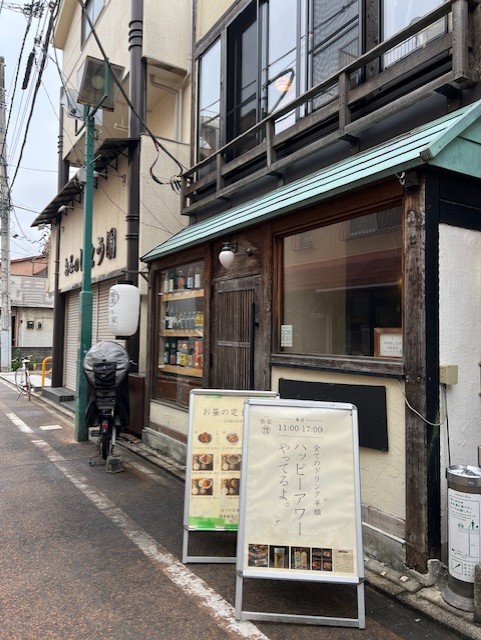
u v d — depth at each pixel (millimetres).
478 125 3596
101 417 6367
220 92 7484
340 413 3260
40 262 34406
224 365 5801
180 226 8867
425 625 2932
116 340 9484
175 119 9312
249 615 2965
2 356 20469
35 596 3189
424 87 3895
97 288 10820
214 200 6934
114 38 9883
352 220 4262
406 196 3529
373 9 4766
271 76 6312
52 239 14367
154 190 8664
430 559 3320
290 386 4582
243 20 7090
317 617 2941
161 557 3820
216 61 7711
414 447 3404
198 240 6121
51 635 2766
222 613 3043
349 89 4641
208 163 7273
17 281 26172
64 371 13516
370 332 4070
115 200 9625
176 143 8883
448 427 3477
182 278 7098
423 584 3287
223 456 3963
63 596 3197
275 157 5750
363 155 4258
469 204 3674
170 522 4535
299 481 3148
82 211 11695
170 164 8828
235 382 5562
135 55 8602
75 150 12242
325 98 5285
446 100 3900
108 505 4945
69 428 8984
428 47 3939
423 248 3400
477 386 3678
